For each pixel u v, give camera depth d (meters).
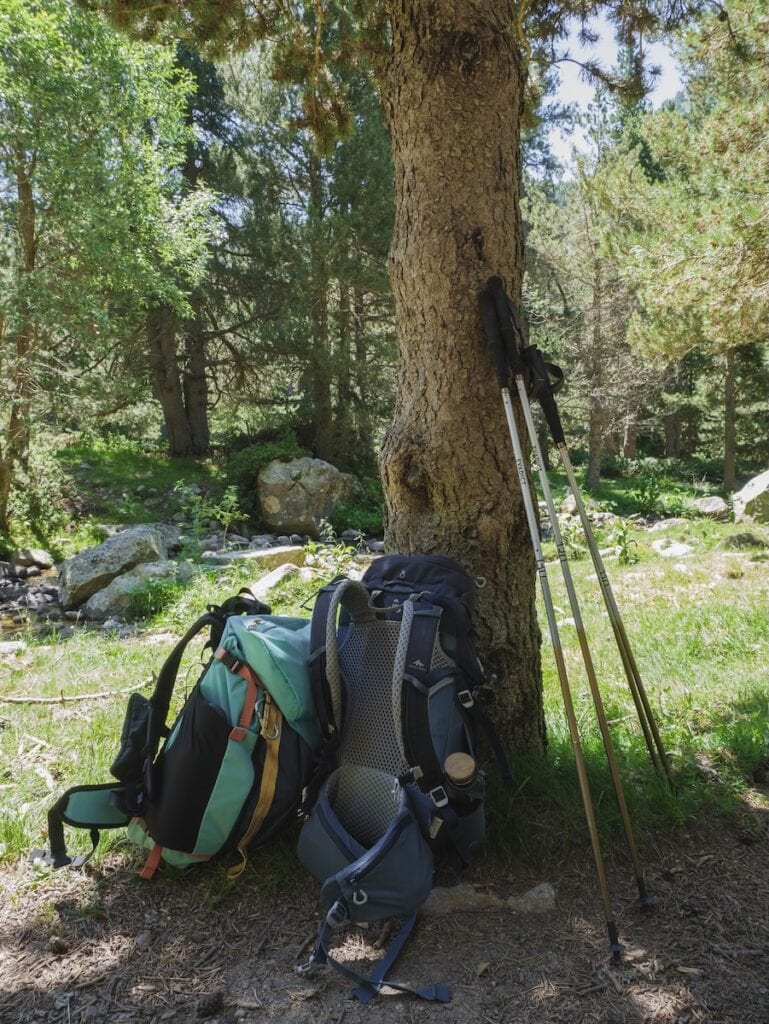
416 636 2.57
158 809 2.68
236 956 2.42
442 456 3.12
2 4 11.22
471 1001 2.20
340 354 18.95
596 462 22.86
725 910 2.57
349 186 18.12
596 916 2.56
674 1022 2.10
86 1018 2.16
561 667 2.55
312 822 2.58
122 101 12.51
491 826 2.92
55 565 13.65
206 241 15.23
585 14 5.03
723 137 9.57
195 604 8.54
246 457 17.62
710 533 12.43
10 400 12.98
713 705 4.33
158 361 20.41
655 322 10.12
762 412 26.17
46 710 4.48
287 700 2.68
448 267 3.04
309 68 4.91
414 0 2.99
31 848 2.97
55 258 13.03
